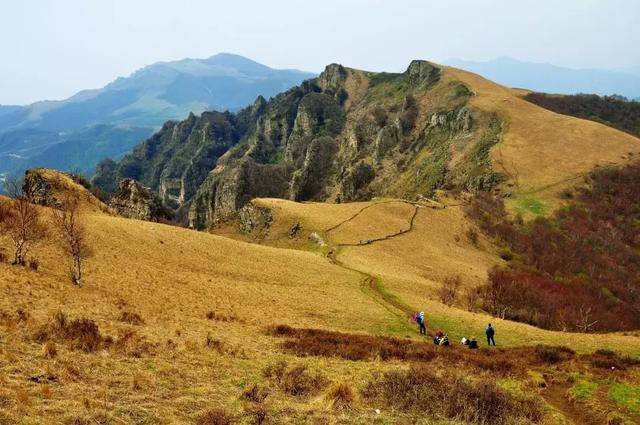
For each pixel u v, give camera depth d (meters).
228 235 130.75
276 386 21.09
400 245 98.88
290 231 112.44
